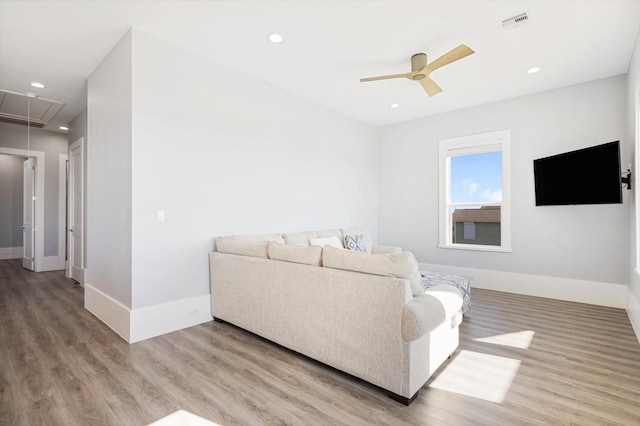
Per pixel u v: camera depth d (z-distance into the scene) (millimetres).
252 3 2428
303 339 2328
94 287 3443
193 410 1765
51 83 3820
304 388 1992
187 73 3109
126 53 2811
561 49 3107
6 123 5355
